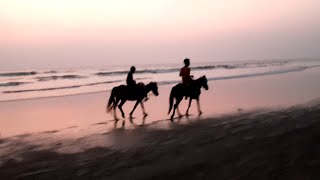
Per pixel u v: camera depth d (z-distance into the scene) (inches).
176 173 303.4
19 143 439.2
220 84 1279.5
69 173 320.5
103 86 1386.6
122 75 2114.9
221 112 627.5
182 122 546.0
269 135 406.0
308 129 419.2
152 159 348.8
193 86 609.0
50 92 1173.1
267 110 606.5
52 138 464.4
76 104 850.1
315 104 635.5
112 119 621.6
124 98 620.1
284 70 2106.3
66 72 2743.6
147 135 461.7
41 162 358.0
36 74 2393.0
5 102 901.2
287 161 311.6
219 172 298.0
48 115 686.5
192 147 381.4
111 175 309.4
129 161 347.6
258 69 2541.8
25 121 622.5
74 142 439.5
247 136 410.3
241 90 1038.4
